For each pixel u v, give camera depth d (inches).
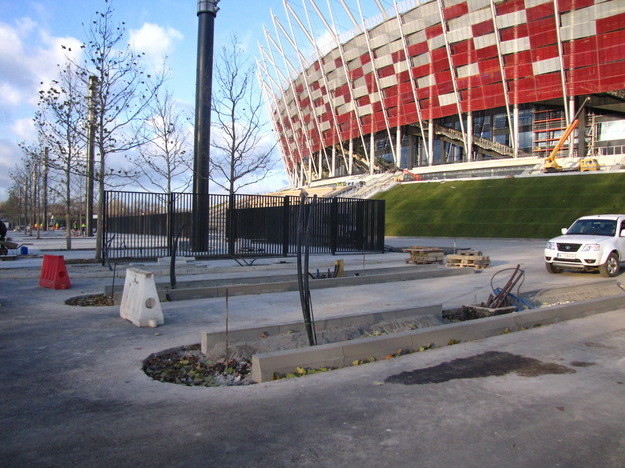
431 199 2012.8
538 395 187.8
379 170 3307.1
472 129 2679.6
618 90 2146.9
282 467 132.3
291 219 816.9
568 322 319.3
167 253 696.4
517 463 135.1
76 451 141.8
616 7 2010.3
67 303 382.6
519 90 2397.9
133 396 187.6
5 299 399.2
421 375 210.2
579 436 152.6
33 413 170.6
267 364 206.7
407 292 453.1
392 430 155.6
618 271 563.8
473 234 1550.2
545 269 645.3
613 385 200.5
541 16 2191.2
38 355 242.1
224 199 735.1
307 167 3946.9
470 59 2472.9
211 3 783.1
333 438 149.8
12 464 133.7
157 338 275.4
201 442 147.6
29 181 1715.1
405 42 2657.5
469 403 178.9
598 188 1665.8
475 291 458.3
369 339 237.9
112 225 668.1
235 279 484.4
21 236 1590.8
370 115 3043.8
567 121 2341.3
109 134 631.8
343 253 826.8
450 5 2425.0
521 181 1942.7
